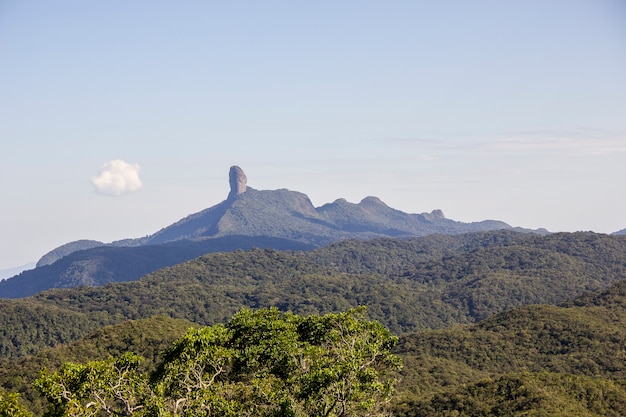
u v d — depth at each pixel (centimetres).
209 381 2312
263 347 2658
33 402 6750
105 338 8550
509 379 7281
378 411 2502
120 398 2166
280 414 2203
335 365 2241
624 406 6372
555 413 6031
